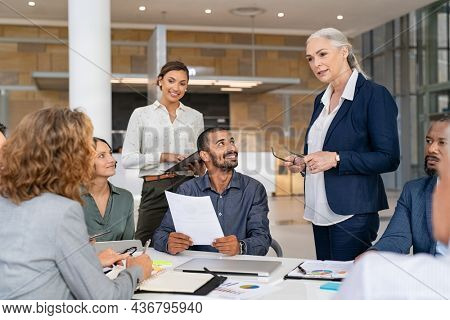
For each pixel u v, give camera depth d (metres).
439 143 1.55
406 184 1.61
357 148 1.68
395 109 1.69
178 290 1.19
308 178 1.71
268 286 1.25
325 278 1.30
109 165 1.69
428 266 1.20
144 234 1.80
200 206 1.59
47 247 1.03
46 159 1.04
